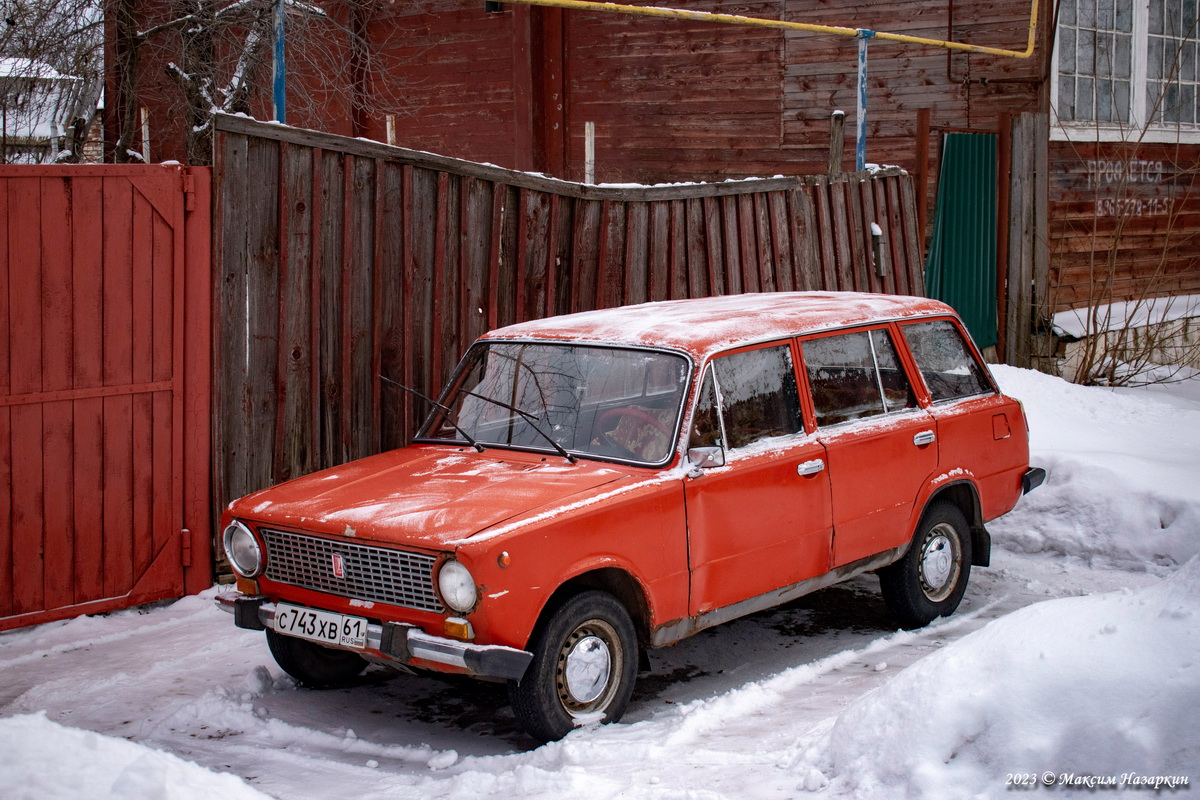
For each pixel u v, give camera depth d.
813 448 5.68
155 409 6.63
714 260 9.65
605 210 8.78
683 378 5.28
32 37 10.41
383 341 7.52
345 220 7.18
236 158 6.70
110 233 6.40
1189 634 3.52
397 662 4.59
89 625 6.40
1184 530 7.69
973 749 3.57
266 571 5.08
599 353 5.59
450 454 5.57
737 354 5.52
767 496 5.43
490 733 5.01
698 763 4.21
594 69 15.18
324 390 7.24
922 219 11.55
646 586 4.91
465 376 6.00
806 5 13.70
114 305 6.45
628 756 4.36
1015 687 3.64
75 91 10.72
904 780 3.58
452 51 15.76
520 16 15.14
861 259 11.12
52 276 6.26
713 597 5.23
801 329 5.91
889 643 6.16
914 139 13.16
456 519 4.51
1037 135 12.35
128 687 5.47
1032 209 12.48
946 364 6.78
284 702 5.34
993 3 12.60
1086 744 3.38
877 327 6.34
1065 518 8.20
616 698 4.85
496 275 8.07
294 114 14.23
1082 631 3.74
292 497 5.12
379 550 4.57
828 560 5.78
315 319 7.08
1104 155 13.51
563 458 5.26
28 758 3.45
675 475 5.04
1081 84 13.20
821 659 5.84
